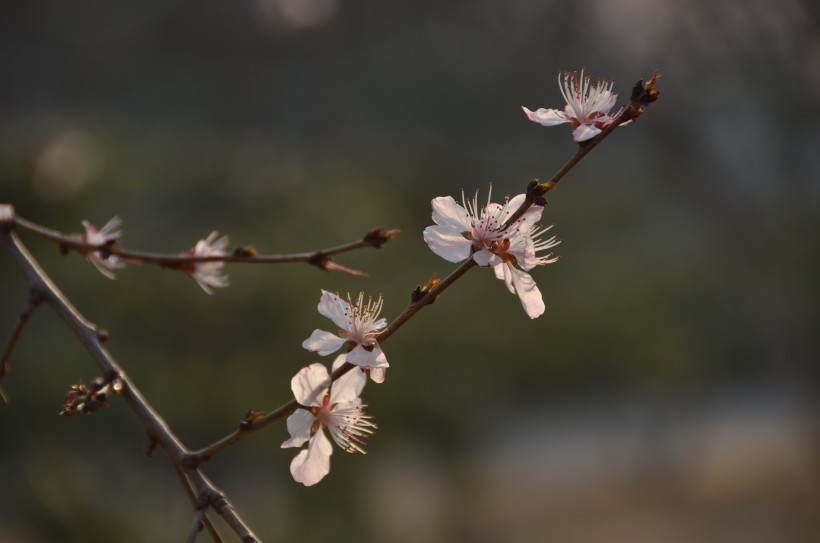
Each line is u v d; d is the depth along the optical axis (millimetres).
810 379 14680
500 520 14070
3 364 2645
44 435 8766
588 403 19484
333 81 14797
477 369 11375
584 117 2350
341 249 2779
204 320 9438
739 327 17672
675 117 13812
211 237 3041
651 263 18750
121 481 9039
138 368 9227
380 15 14477
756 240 14266
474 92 14516
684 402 17828
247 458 9953
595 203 18828
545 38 13719
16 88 13883
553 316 18062
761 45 12391
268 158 10945
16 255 2705
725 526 13711
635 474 16984
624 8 13195
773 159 13758
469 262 2328
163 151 10461
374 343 2330
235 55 14594
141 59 14461
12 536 8508
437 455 11000
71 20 14109
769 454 16594
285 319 9547
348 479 9805
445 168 14938
